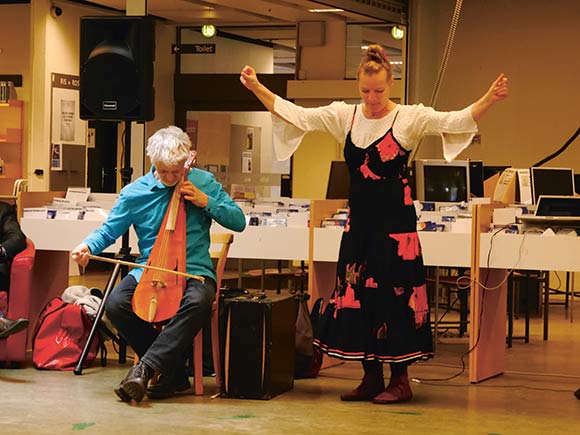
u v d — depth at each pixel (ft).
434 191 29.14
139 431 14.92
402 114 17.03
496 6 44.21
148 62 21.26
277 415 16.29
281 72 48.80
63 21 43.65
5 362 20.21
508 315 25.96
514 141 43.80
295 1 42.19
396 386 17.69
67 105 44.09
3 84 42.42
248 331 17.52
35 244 21.70
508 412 17.12
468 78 44.86
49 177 43.27
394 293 17.17
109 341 23.77
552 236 19.03
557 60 43.11
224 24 48.88
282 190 48.83
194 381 18.02
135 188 17.62
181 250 17.22
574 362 22.99
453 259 19.92
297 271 29.81
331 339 17.52
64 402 16.90
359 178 17.26
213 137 50.57
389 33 46.50
